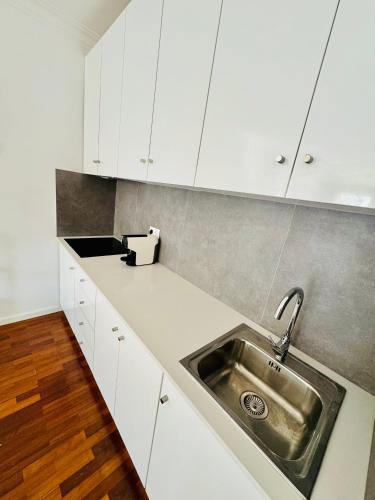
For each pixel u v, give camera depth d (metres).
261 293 1.07
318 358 0.90
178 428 0.73
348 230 0.79
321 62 0.52
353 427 0.67
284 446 0.76
